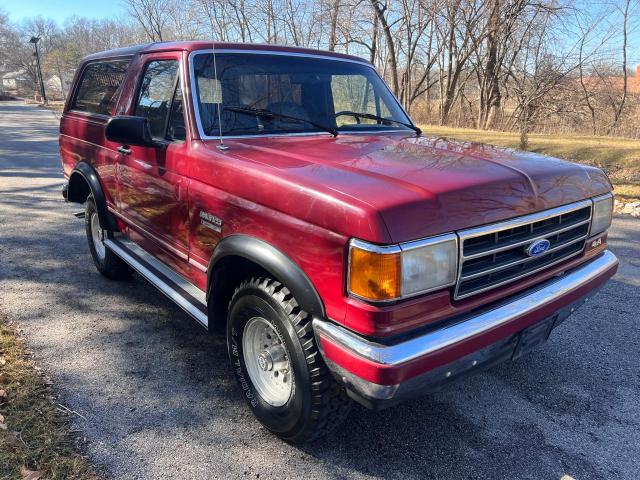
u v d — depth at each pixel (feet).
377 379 7.09
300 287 7.98
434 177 8.06
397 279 7.01
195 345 12.94
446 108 85.97
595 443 9.70
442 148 10.41
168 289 11.69
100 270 16.93
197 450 9.28
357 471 8.91
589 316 14.78
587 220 9.91
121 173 13.70
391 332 7.19
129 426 9.83
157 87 12.37
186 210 10.82
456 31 82.48
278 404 9.30
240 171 9.15
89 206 16.57
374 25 79.10
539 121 71.31
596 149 41.14
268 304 8.68
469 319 7.93
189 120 10.78
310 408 8.48
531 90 73.87
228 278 9.96
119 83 14.47
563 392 11.28
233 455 9.20
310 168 8.61
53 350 12.48
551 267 9.43
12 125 79.61
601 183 10.38
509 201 8.14
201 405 10.59
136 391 10.96
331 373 8.04
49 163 41.88
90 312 14.62
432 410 10.62
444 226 7.37
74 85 18.04
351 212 7.21
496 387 11.44
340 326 7.64
